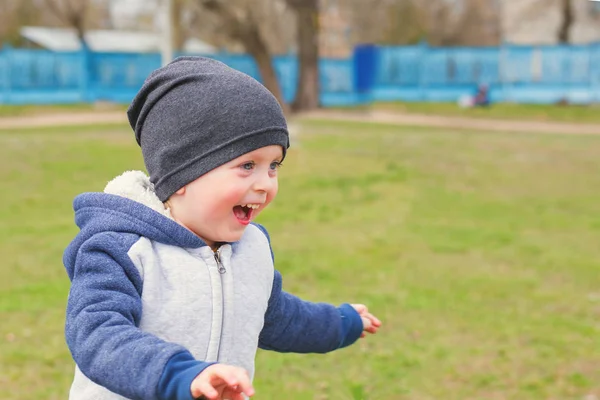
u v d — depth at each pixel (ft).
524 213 30.01
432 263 21.93
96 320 5.43
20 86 92.17
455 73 103.14
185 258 6.04
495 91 102.53
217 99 5.99
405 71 102.63
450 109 90.48
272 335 7.00
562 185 37.11
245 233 6.63
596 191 35.58
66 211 29.30
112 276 5.70
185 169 6.03
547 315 17.48
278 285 6.93
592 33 122.62
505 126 72.90
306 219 28.09
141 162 43.14
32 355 14.42
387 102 98.17
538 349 15.30
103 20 124.16
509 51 101.76
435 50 102.47
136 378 5.03
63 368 13.94
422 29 133.69
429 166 42.42
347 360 14.42
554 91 100.37
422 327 16.42
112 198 6.12
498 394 13.17
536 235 26.13
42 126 67.46
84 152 46.73
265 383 13.21
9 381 13.26
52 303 17.66
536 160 46.21
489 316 17.28
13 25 122.83
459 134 63.21
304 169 40.16
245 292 6.34
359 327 7.58
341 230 26.32
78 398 6.11
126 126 67.56
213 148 5.96
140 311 5.75
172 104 6.08
